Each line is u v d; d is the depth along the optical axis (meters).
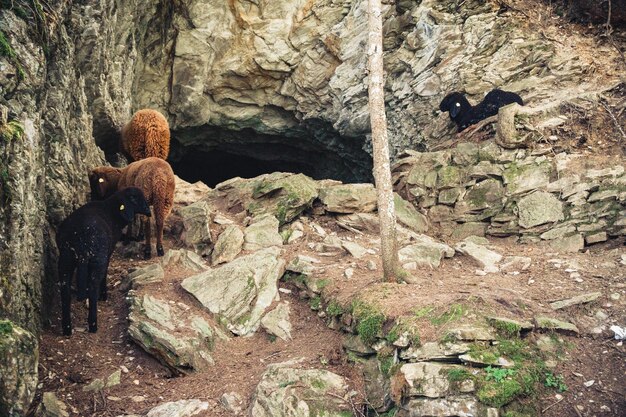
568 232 9.34
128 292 8.41
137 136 11.23
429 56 14.75
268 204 10.22
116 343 7.72
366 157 17.50
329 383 6.88
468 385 6.25
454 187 10.52
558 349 6.83
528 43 13.66
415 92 14.60
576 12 13.98
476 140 11.26
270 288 8.53
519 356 6.61
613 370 6.64
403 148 14.90
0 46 7.05
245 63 17.41
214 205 10.73
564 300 7.46
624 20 13.46
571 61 12.87
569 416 6.20
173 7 16.94
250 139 18.73
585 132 10.63
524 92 12.61
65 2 9.07
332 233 9.93
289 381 6.81
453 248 9.20
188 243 9.64
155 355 7.41
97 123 12.25
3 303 6.48
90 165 10.70
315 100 17.31
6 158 6.80
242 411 6.72
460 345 6.54
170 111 17.52
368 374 6.93
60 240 7.60
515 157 10.41
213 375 7.35
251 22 17.41
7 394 5.79
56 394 6.82
